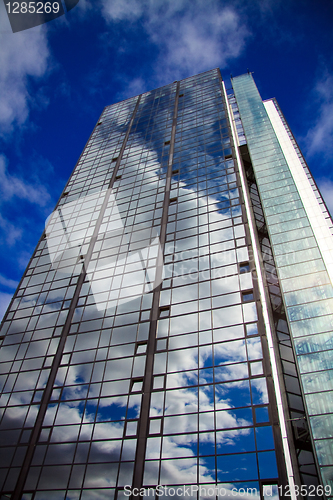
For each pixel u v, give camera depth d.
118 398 26.33
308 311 29.14
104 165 55.44
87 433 25.22
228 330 27.05
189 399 24.42
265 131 52.03
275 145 48.38
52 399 28.25
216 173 43.16
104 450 23.91
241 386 23.69
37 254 44.69
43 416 27.34
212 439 22.06
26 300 38.84
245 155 51.00
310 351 26.56
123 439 24.03
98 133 66.44
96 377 28.33
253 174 49.25
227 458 21.00
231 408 22.95
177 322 29.28
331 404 23.22
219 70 70.62
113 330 31.23
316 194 46.72
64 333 33.06
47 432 26.27
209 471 20.84
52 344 32.59
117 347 29.70
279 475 19.34
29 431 26.73
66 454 24.55
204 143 49.69
